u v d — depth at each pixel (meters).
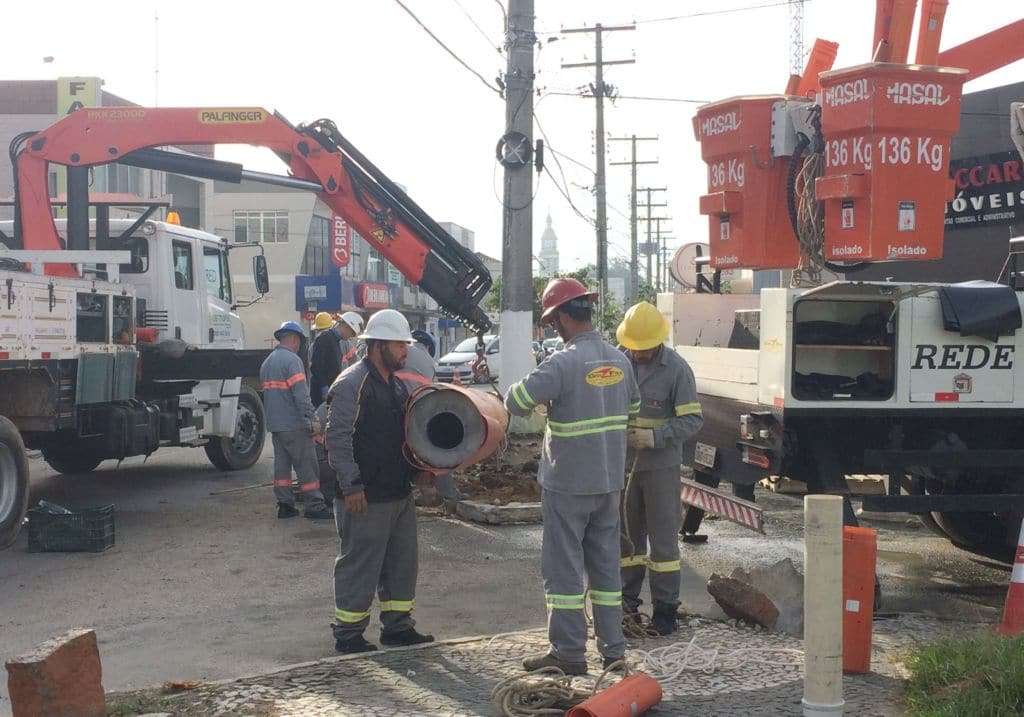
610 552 5.76
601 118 41.03
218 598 7.75
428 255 12.67
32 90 43.25
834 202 8.22
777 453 7.16
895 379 7.22
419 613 7.26
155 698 5.44
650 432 6.42
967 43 10.46
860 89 7.87
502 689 5.19
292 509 10.92
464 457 6.07
